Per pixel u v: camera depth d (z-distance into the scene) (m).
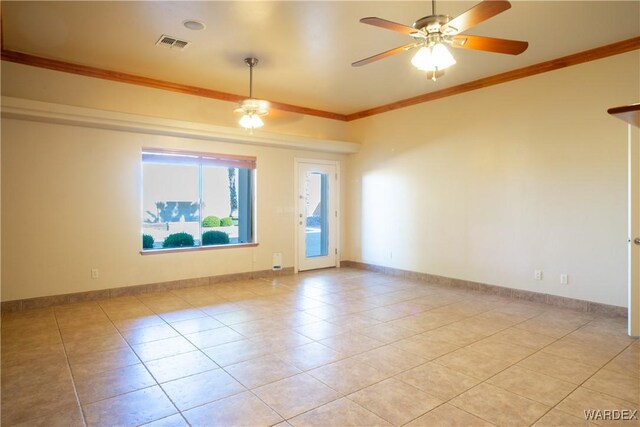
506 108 5.13
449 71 5.03
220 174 6.19
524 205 4.98
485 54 4.45
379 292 5.44
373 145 6.99
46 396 2.56
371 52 4.36
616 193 4.24
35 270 4.57
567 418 2.32
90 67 4.79
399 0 3.27
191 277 5.73
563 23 3.69
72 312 4.43
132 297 5.11
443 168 5.89
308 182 7.08
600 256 4.36
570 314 4.37
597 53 4.30
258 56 4.47
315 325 4.01
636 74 4.07
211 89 5.69
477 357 3.21
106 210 5.02
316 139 6.64
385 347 3.42
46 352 3.28
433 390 2.66
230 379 2.82
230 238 6.33
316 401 2.52
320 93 5.98
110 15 3.50
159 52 4.34
